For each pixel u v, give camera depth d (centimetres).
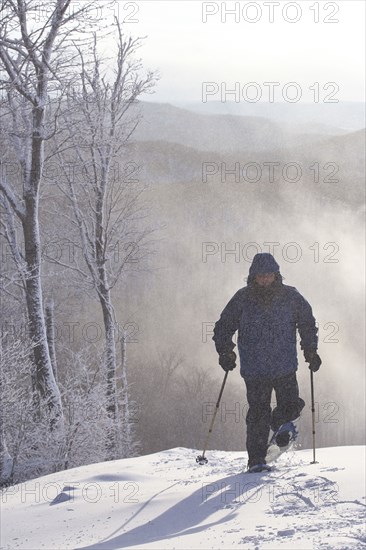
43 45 2534
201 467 1041
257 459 923
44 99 2581
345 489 715
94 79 3272
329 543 519
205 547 561
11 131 2648
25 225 2694
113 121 3500
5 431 2370
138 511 765
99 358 3119
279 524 612
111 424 2678
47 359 2597
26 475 2339
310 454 1014
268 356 946
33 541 712
